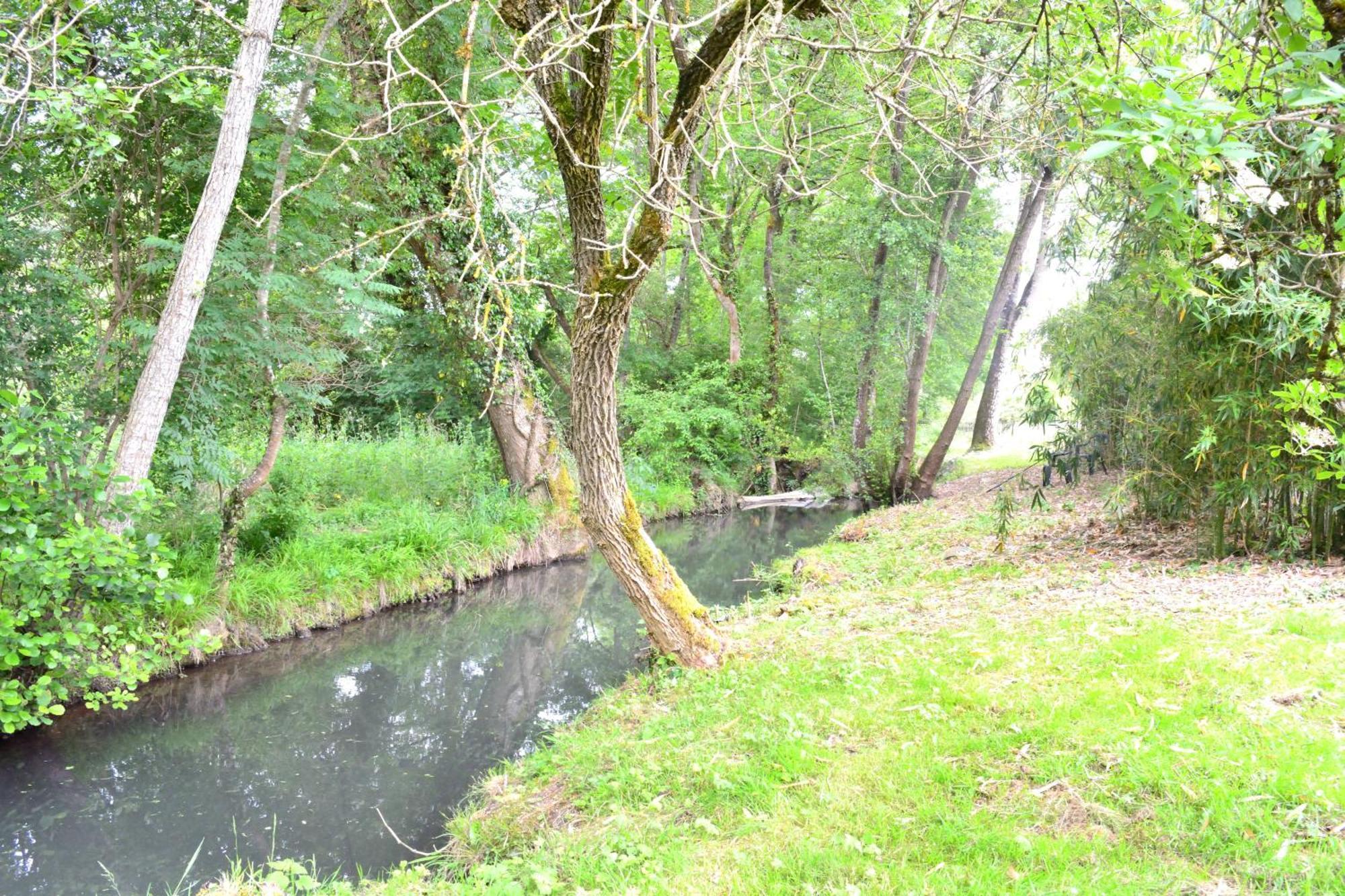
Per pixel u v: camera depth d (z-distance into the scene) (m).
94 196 7.30
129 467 6.18
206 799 5.57
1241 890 2.72
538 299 12.91
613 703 5.99
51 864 4.74
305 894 4.05
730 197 15.75
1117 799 3.30
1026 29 2.77
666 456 18.34
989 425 22.09
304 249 7.66
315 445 12.87
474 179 2.34
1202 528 7.38
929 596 7.32
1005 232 18.56
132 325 6.75
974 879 2.94
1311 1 1.57
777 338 19.86
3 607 5.61
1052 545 8.65
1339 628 4.73
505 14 4.35
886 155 10.50
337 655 8.59
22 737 6.39
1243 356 6.11
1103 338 8.08
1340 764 3.27
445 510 11.97
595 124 4.68
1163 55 2.18
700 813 3.88
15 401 5.41
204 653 7.86
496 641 9.26
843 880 3.04
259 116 7.37
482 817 4.71
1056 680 4.52
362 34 9.30
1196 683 4.20
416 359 13.59
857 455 19.39
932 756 3.89
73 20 4.50
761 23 2.78
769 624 7.24
